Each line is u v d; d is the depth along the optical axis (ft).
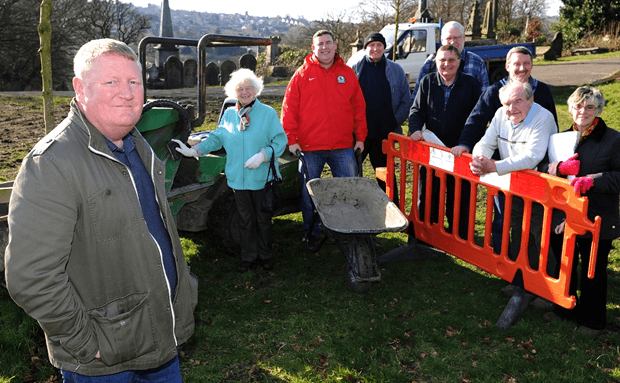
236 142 13.80
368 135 17.17
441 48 13.73
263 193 14.08
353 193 15.08
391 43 44.73
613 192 10.31
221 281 14.32
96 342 5.49
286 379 10.07
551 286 10.91
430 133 14.16
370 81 16.69
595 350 10.89
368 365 10.53
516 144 11.46
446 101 14.33
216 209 14.99
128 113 5.47
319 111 15.34
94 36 126.21
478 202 20.74
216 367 10.39
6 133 32.55
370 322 12.19
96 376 5.71
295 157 17.42
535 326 11.94
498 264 12.26
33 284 4.82
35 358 10.32
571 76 51.62
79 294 5.55
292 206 17.62
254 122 13.75
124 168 5.62
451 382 10.03
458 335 11.60
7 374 9.83
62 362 5.57
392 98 16.90
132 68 5.50
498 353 10.86
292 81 15.57
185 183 15.17
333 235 12.96
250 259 14.78
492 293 13.58
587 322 11.44
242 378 10.12
